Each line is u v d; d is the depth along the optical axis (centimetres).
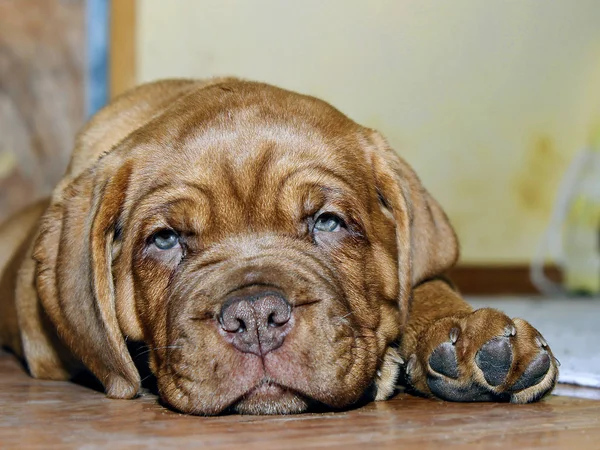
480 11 121
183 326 50
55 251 59
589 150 140
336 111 61
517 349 50
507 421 47
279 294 49
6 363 74
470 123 129
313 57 117
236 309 48
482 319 51
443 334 53
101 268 55
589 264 140
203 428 46
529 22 126
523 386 51
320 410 51
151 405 53
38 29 125
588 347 74
